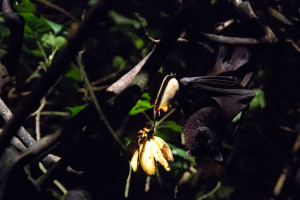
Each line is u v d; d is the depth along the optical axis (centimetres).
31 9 213
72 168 184
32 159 178
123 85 179
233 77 203
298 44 212
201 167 246
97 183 182
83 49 213
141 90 179
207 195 252
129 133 229
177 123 237
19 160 177
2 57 194
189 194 241
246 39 192
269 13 214
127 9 241
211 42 189
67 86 245
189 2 175
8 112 190
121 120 180
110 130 176
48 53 225
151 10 231
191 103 198
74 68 228
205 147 194
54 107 251
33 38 221
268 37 193
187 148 196
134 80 179
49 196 185
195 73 229
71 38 172
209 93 198
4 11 192
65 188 197
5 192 176
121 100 179
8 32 221
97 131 180
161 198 232
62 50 173
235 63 204
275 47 194
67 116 252
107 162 183
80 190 182
